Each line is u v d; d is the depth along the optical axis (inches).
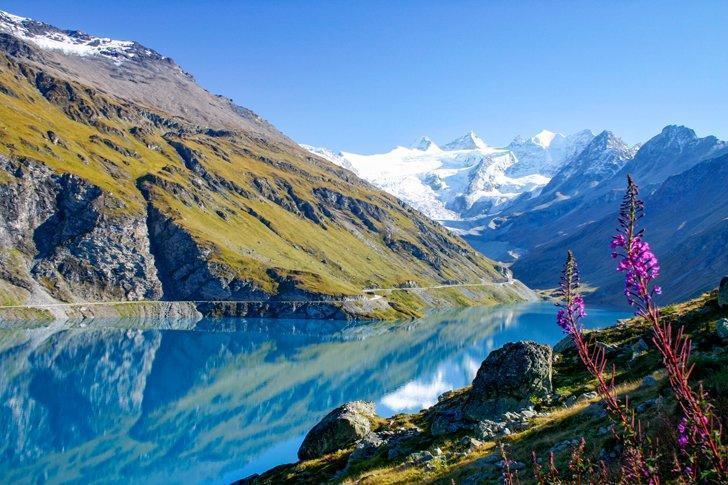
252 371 5137.8
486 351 6461.6
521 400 1492.4
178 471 2741.1
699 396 308.3
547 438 1063.6
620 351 1657.2
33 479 2546.8
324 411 3900.1
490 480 970.7
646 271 308.5
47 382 4200.3
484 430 1365.7
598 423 1015.0
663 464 589.9
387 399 4217.5
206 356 5733.3
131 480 2608.3
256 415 3767.2
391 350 6486.2
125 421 3499.0
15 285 7687.0
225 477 2682.1
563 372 1657.2
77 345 5743.1
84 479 2581.2
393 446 1574.8
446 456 1272.1
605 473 531.2
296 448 3122.5
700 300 1772.9
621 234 319.3
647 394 1050.7
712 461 304.3
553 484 535.8
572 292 366.3
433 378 4997.5
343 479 1433.3
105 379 4461.1
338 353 6205.7
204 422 3565.5
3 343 5467.5
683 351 303.6
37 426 3257.9
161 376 4749.0
